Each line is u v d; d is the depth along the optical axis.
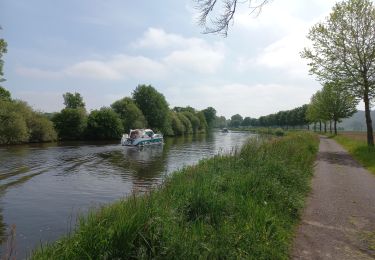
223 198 6.36
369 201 8.59
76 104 82.81
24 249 8.19
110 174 20.27
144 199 5.57
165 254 4.20
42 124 48.31
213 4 4.88
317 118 56.66
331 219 6.98
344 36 22.27
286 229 6.08
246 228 5.35
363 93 22.34
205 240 4.86
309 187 10.11
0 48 36.56
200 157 30.28
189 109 137.50
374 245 5.55
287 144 16.62
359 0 21.50
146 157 30.11
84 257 4.11
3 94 53.47
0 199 13.52
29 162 24.36
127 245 4.21
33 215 11.35
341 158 18.97
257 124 171.88
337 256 5.08
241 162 10.74
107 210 5.57
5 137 42.47
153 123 78.12
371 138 22.31
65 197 14.08
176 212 5.64
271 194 7.41
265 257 4.76
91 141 53.75
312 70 23.78
